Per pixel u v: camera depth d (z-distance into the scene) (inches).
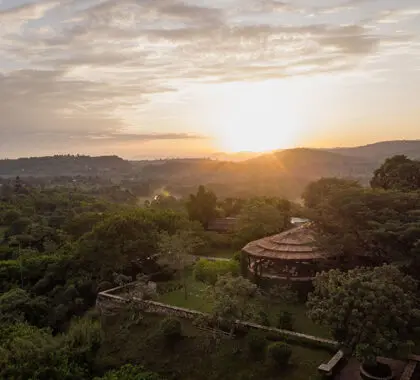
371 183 2289.6
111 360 1168.8
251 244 1584.6
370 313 845.2
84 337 1174.3
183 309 1310.3
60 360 1028.5
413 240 1179.9
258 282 1450.5
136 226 1867.6
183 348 1158.3
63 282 1870.1
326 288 972.6
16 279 2027.6
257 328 1134.4
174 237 1728.6
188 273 1743.4
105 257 1766.7
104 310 1485.0
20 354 1021.8
